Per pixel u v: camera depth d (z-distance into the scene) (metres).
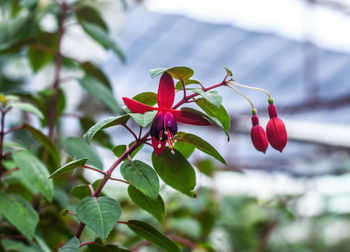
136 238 0.84
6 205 0.65
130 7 1.06
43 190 0.67
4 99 0.69
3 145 0.73
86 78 0.82
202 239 1.07
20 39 0.83
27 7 0.85
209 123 0.61
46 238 0.77
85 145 0.78
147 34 2.97
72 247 0.58
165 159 0.63
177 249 0.63
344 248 2.70
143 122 0.57
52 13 0.87
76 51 0.93
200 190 1.12
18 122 1.03
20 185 0.76
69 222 0.87
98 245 0.63
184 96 0.61
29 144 1.00
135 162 0.59
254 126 0.64
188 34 3.01
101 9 0.91
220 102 0.59
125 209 1.03
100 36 0.83
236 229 1.41
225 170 1.17
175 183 0.64
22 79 1.10
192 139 0.62
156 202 0.64
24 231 0.65
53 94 0.82
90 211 0.58
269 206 1.38
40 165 0.68
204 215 1.06
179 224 0.97
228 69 0.61
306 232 2.63
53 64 0.94
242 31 3.02
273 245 1.91
